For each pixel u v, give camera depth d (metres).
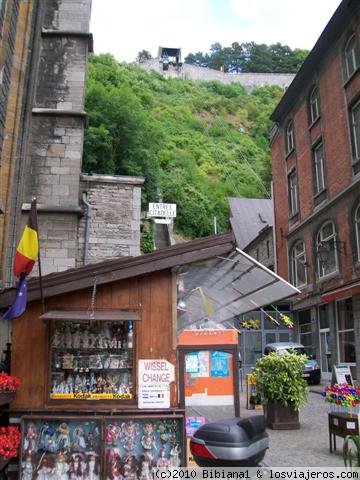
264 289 6.95
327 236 21.72
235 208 44.09
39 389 5.69
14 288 5.67
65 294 5.90
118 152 28.17
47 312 5.69
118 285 6.00
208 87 93.12
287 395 10.49
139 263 5.90
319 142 22.67
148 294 6.02
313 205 22.84
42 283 5.69
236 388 7.78
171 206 24.03
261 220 42.12
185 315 9.60
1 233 12.64
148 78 86.00
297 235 24.84
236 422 3.87
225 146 71.50
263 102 91.69
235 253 6.02
